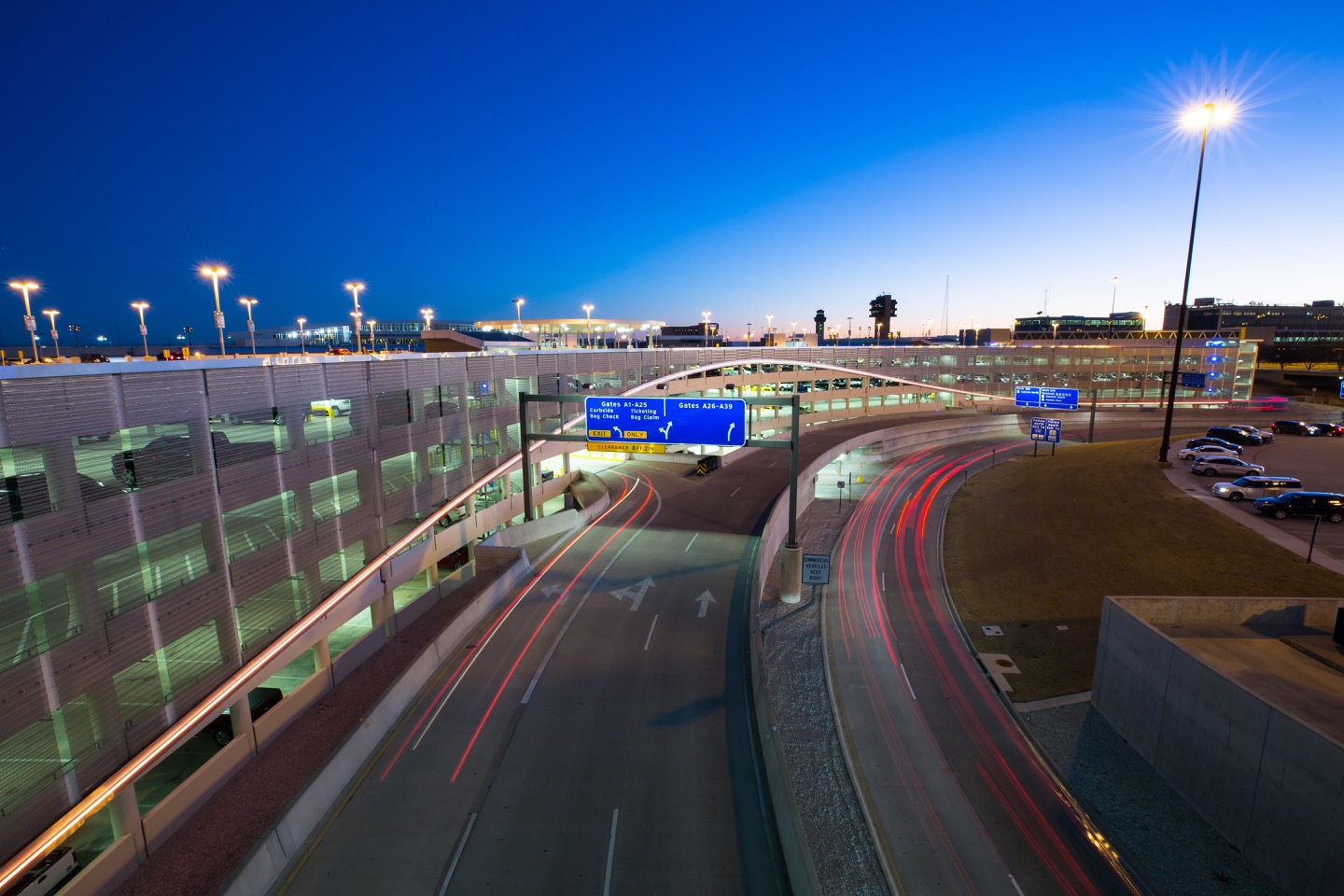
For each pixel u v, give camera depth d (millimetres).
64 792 16703
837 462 77125
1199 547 35844
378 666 29109
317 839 17203
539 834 17375
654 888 15711
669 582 34781
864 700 27562
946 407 113250
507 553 37312
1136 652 23734
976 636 33281
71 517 17328
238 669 22609
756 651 25469
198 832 19578
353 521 29156
